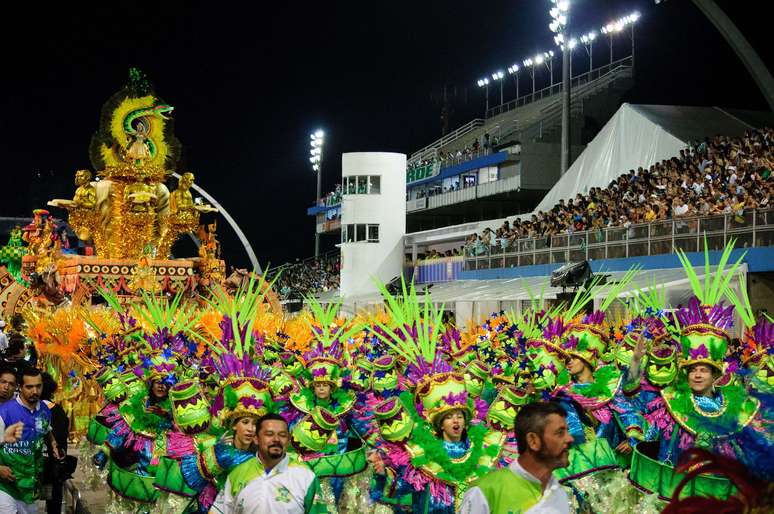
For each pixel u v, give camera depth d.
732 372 7.62
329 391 7.89
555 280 20.52
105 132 17.73
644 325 9.04
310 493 5.31
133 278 16.42
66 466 8.35
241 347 7.91
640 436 8.01
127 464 7.95
